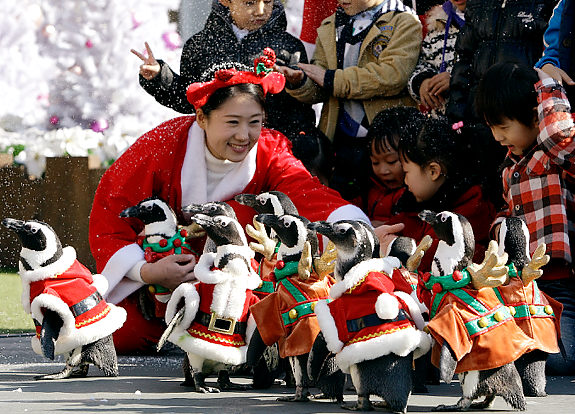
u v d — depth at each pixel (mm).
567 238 7957
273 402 6387
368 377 5922
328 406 6215
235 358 6656
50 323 6992
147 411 5973
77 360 7301
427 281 6328
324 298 6398
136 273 8133
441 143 8711
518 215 8148
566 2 8500
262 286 6945
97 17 18594
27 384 7098
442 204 8836
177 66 18484
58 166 15750
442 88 9922
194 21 18594
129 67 18641
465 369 5926
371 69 10164
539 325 6457
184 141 8555
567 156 7484
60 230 15680
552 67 8008
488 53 9148
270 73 8281
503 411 6047
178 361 8398
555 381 7480
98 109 18547
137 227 8672
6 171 16188
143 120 18547
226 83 8055
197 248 8305
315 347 6168
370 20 10492
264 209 7191
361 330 5898
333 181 10281
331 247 6414
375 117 9953
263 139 8695
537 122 7766
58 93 18719
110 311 7309
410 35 10312
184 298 6684
